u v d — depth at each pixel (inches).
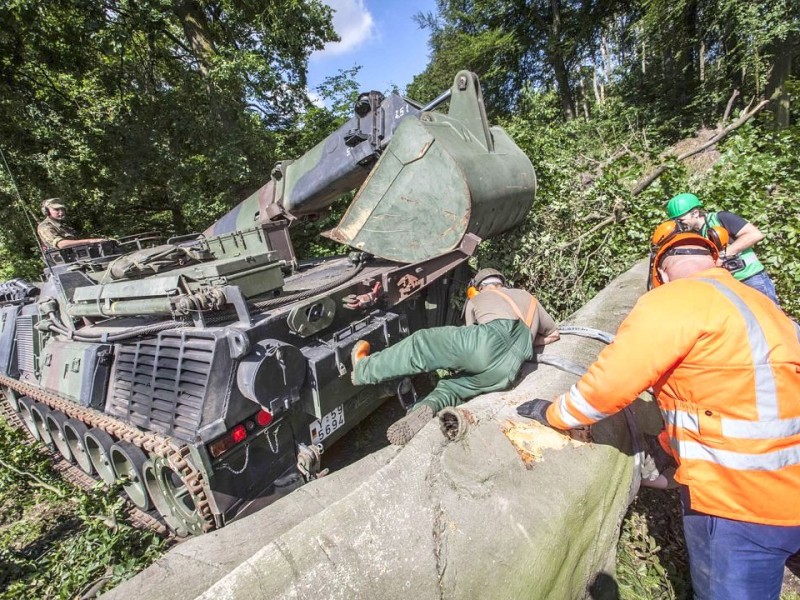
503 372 86.1
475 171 125.8
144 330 106.1
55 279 133.0
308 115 358.9
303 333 100.7
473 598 49.0
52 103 318.3
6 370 167.6
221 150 304.2
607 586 69.7
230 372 91.2
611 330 103.7
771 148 160.9
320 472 113.3
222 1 367.2
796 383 50.3
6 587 101.2
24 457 163.9
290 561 46.1
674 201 121.6
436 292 164.2
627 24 745.6
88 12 279.9
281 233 169.5
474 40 810.8
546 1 783.7
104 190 346.0
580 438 70.4
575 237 188.7
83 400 117.1
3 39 281.0
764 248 147.5
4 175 279.9
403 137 125.4
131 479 117.7
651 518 98.6
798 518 51.3
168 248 135.0
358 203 136.3
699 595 61.5
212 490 90.7
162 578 57.5
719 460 52.7
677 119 487.8
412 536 50.0
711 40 518.3
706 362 51.9
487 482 57.2
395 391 129.6
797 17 379.9
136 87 352.2
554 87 828.6
